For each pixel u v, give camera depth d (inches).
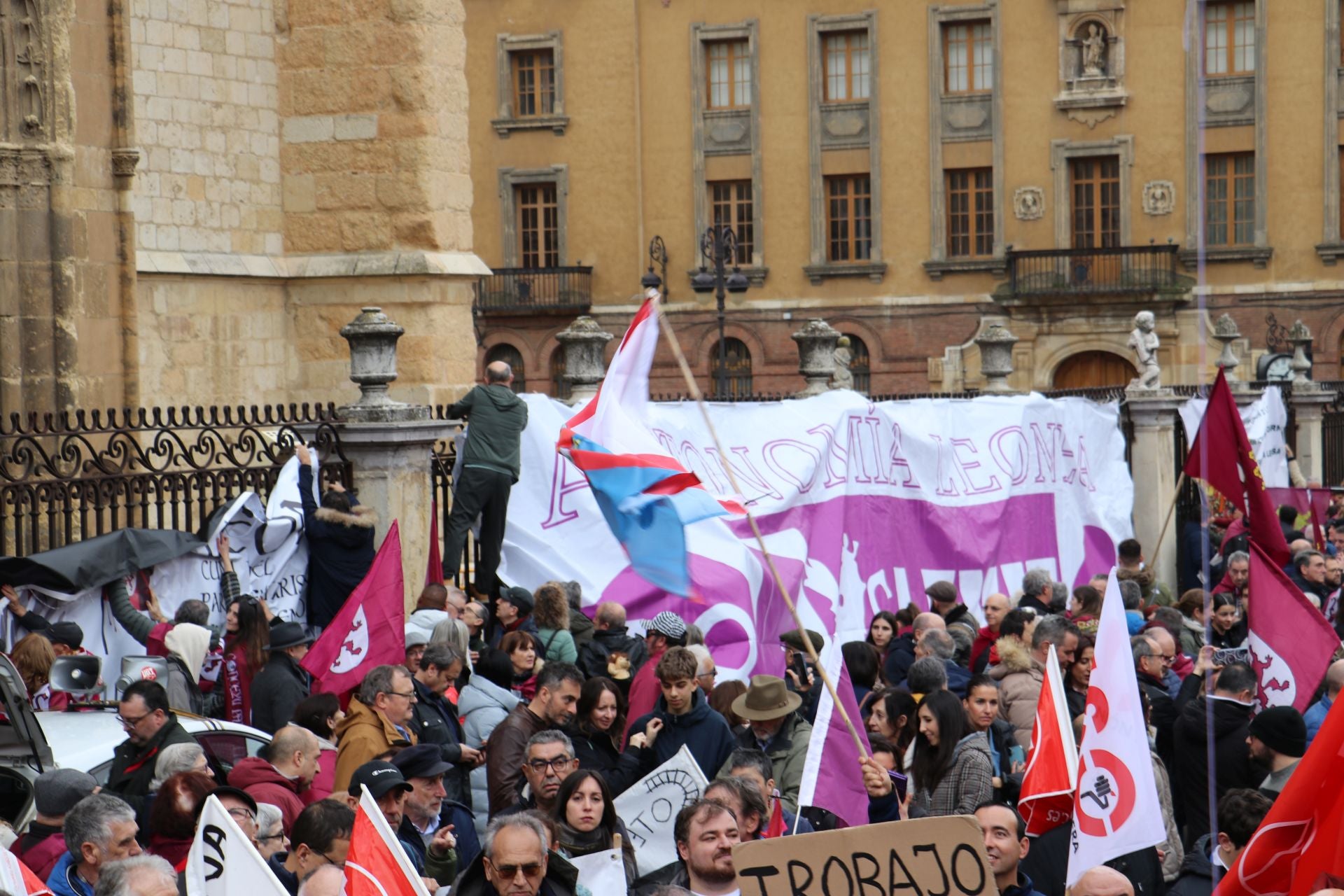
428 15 781.9
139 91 721.6
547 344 2288.4
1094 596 547.2
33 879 232.1
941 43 2130.9
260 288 784.3
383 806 299.3
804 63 2170.3
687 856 271.6
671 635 445.1
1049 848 332.2
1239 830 287.6
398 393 786.8
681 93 2219.5
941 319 2142.0
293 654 418.3
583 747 367.6
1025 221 2106.3
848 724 317.7
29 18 628.7
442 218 791.1
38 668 400.2
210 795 257.9
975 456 728.3
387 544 429.1
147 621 459.2
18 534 455.5
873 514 666.8
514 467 572.7
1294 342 1164.5
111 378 670.5
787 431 637.9
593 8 2242.9
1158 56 2022.6
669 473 386.6
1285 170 1176.2
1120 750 314.0
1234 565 502.3
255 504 505.7
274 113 794.8
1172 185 2027.6
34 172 634.8
